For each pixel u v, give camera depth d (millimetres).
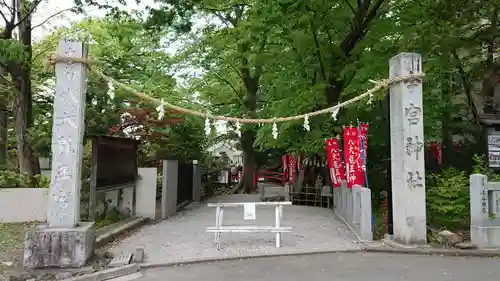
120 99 15828
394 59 9445
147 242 9812
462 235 9953
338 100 14875
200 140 25172
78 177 7805
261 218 13930
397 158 9328
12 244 9180
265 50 17266
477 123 16438
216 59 24250
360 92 14023
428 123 14234
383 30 14062
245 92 26469
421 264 7668
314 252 8711
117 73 15625
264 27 13750
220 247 9211
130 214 13570
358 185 11422
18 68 14688
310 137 15508
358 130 11773
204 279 6750
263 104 24875
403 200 9070
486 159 13992
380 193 14789
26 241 7262
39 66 17047
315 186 18438
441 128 16328
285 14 13086
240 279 6707
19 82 14883
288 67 16375
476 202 8984
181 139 22828
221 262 7988
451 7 12211
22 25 14867
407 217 9000
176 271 7324
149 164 21125
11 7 14055
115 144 11820
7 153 18781
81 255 7340
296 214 15125
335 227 12102
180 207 17141
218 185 31547
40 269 7203
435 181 11750
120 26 17109
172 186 15469
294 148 17078
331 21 14617
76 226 7723
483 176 9000
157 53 22656
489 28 14039
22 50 13195
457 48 14586
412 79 9070
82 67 7875
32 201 12477
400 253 8680
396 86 9375
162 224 12797
